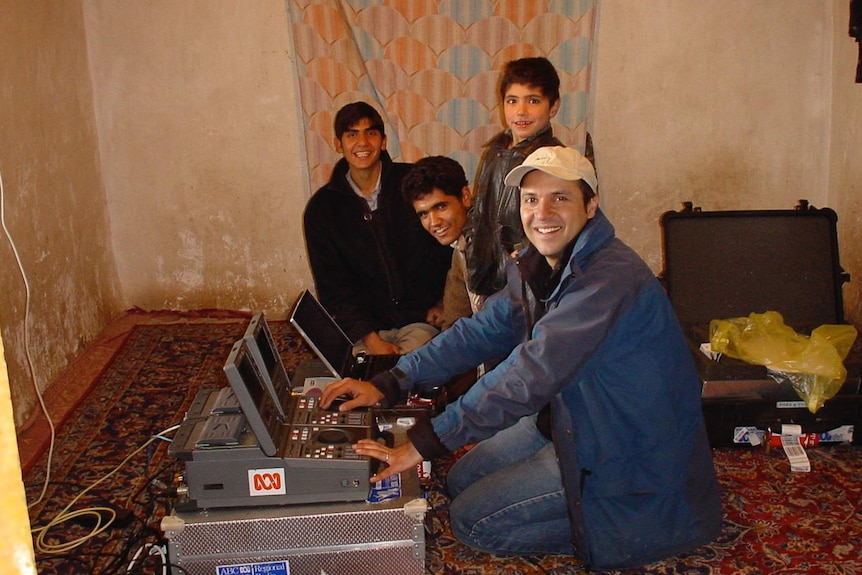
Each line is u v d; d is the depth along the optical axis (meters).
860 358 2.41
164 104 3.36
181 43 3.27
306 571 1.69
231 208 3.50
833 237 2.75
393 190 2.81
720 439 2.43
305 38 3.18
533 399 1.60
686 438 1.77
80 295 3.20
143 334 3.40
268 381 1.67
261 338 1.71
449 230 2.39
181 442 1.62
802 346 2.39
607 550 1.78
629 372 1.69
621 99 3.29
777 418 2.41
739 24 3.19
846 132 3.14
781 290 2.72
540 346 1.61
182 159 3.43
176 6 3.23
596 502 1.77
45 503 2.21
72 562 1.95
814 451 2.43
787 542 2.02
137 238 3.56
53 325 2.95
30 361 2.44
